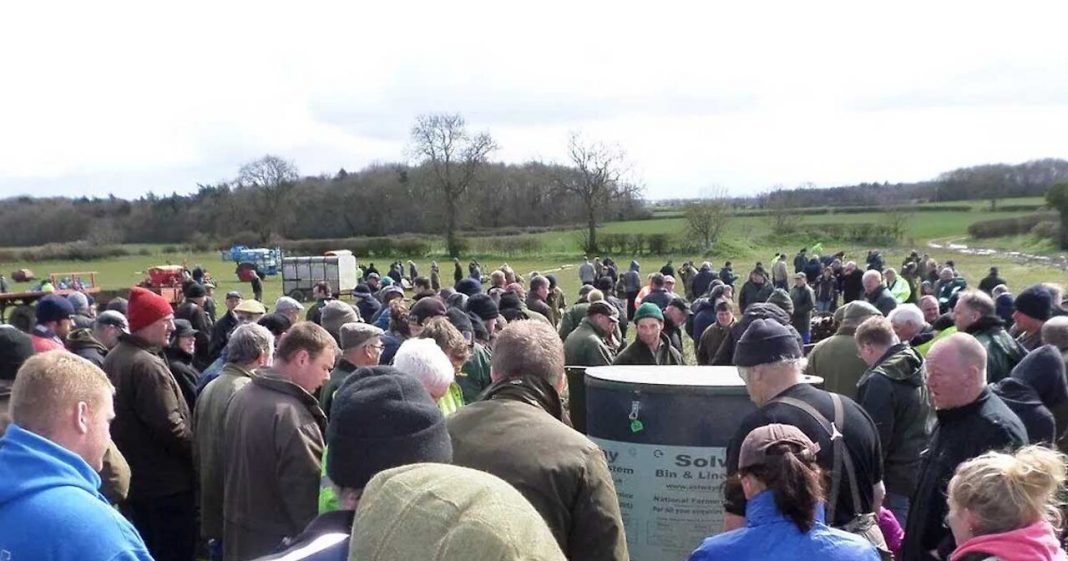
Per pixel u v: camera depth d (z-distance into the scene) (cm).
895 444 533
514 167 9962
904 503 533
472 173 8762
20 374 275
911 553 412
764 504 274
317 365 451
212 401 519
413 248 8094
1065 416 547
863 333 555
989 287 1812
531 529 131
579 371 589
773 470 273
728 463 363
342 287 4591
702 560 277
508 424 325
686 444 426
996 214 9375
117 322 801
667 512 431
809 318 1702
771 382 369
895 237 7438
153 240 10488
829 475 341
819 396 362
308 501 420
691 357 1580
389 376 250
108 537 257
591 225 7944
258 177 9981
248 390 445
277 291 4828
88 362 288
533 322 365
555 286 1728
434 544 129
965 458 393
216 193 10612
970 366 397
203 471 523
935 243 7688
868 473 357
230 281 5734
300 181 10481
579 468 313
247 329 534
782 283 2872
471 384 704
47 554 246
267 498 423
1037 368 541
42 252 8750
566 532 311
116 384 568
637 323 797
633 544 438
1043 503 291
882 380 529
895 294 1655
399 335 758
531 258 7306
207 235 10306
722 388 423
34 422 269
